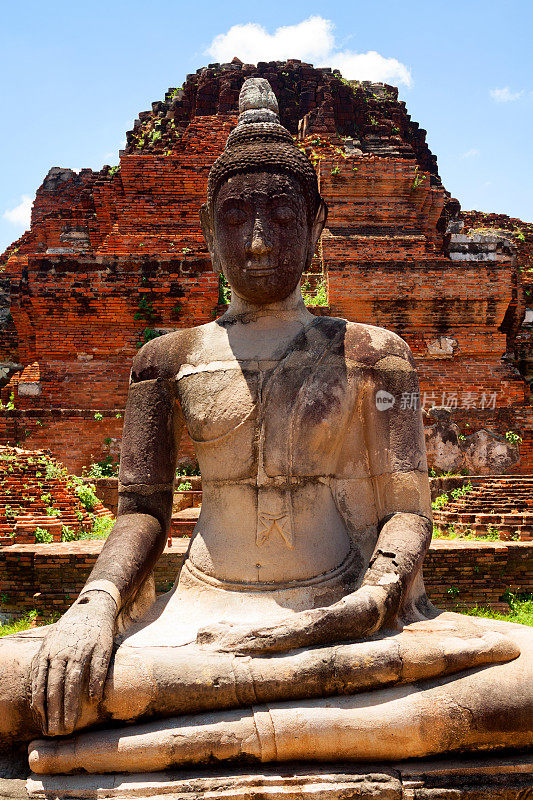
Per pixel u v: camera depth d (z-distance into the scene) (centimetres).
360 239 2162
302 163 492
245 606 431
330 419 454
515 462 1653
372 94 3016
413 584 431
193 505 1452
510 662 386
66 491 1381
